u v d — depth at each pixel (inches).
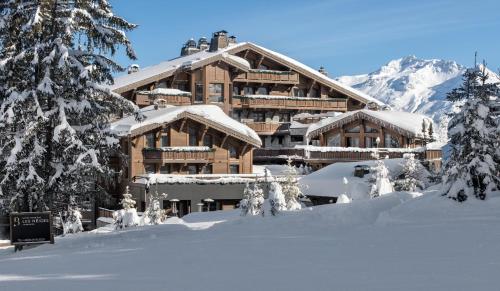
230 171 1943.9
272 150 2256.4
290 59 2721.5
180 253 485.1
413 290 288.7
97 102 978.1
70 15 920.9
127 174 1828.2
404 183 1460.4
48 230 758.5
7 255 693.3
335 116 2306.8
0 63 917.8
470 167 667.4
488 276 317.7
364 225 627.8
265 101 2459.4
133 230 789.2
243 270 372.8
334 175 1689.2
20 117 909.8
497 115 710.5
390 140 2153.1
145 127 1761.8
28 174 901.8
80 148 914.1
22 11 929.5
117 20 986.1
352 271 349.7
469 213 611.5
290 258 419.2
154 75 2252.7
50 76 923.4
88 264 453.7
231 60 2342.5
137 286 327.6
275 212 768.3
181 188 1727.4
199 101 2324.1
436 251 419.8
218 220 1083.9
